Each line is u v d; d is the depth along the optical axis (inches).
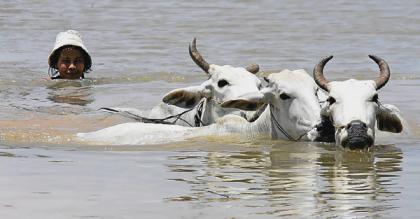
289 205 1017.5
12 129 1571.1
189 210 999.6
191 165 1231.5
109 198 1053.2
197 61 1593.3
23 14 3718.0
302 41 2935.5
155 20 3494.1
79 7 3924.7
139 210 1002.1
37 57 2652.6
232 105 1430.9
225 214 983.6
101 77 2278.5
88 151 1344.7
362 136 1267.2
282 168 1208.2
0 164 1240.2
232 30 3206.2
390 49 2755.9
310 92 1387.8
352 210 995.3
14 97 2007.9
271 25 3346.5
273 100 1409.9
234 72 1553.9
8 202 1037.8
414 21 3425.2
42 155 1310.3
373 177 1155.9
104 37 3065.9
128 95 2025.1
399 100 1846.7
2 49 2817.4
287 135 1398.9
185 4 4008.4
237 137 1438.2
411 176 1159.0
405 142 1412.4
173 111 1680.6
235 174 1174.3
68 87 2140.7
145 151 1338.6
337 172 1182.3
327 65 2447.1
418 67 2383.1
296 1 4089.6
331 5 3954.2
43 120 1691.7
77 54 2228.1
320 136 1363.2
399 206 1010.7
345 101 1301.7
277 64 2474.2
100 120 1697.8
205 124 1584.6
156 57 2623.0
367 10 3769.7
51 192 1082.1
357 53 2674.7
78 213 992.2
